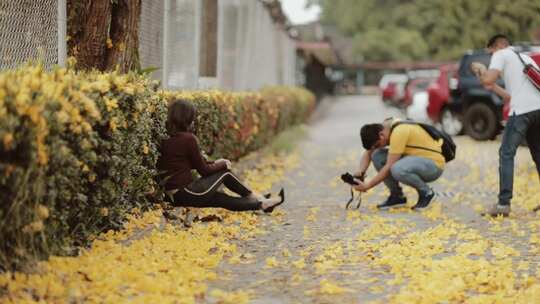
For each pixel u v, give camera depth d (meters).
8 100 4.63
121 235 6.85
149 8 10.34
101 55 8.80
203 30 14.33
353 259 6.48
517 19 39.22
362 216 8.98
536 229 8.18
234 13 16.69
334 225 8.40
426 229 8.20
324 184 12.75
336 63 79.12
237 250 6.91
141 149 7.46
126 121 6.85
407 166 9.51
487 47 9.45
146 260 6.01
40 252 5.48
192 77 12.41
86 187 6.22
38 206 5.09
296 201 10.62
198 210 8.73
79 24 8.73
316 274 5.95
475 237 7.55
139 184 7.61
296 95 27.38
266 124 17.52
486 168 14.80
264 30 23.38
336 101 61.25
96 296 4.92
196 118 9.92
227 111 12.09
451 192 11.66
